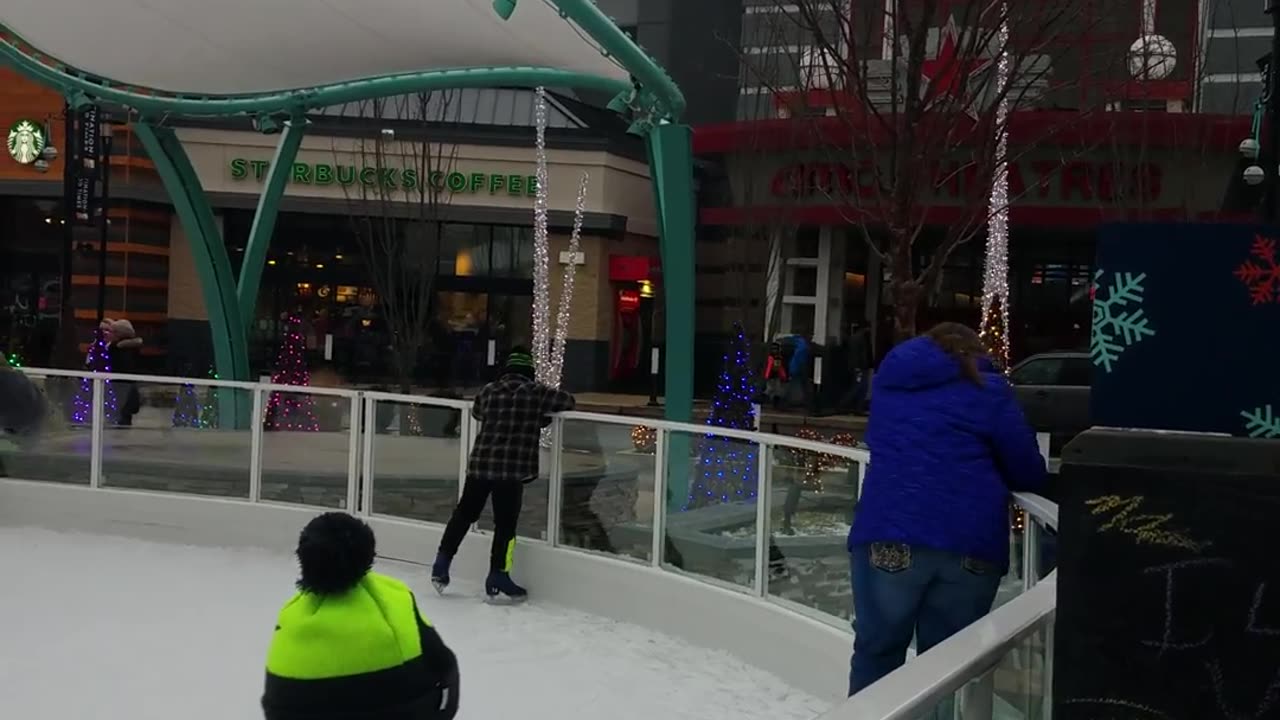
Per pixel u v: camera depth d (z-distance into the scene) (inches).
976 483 146.6
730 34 1088.2
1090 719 91.3
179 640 243.9
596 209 1071.0
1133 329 93.7
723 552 251.6
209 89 512.4
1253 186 710.5
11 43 497.7
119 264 1038.4
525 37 421.7
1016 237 927.7
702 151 898.1
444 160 1053.8
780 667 229.9
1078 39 333.4
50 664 223.8
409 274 981.8
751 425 450.0
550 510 297.7
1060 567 92.4
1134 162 719.7
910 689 77.6
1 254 1061.1
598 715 205.3
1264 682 87.0
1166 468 89.8
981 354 154.0
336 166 1051.3
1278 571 86.9
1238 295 91.0
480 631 261.9
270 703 121.2
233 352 552.1
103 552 338.0
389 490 339.9
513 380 293.1
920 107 270.8
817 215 856.3
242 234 1103.0
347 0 400.2
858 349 909.8
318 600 122.0
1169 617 89.4
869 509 150.9
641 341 1131.9
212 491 361.1
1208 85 842.2
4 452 380.5
